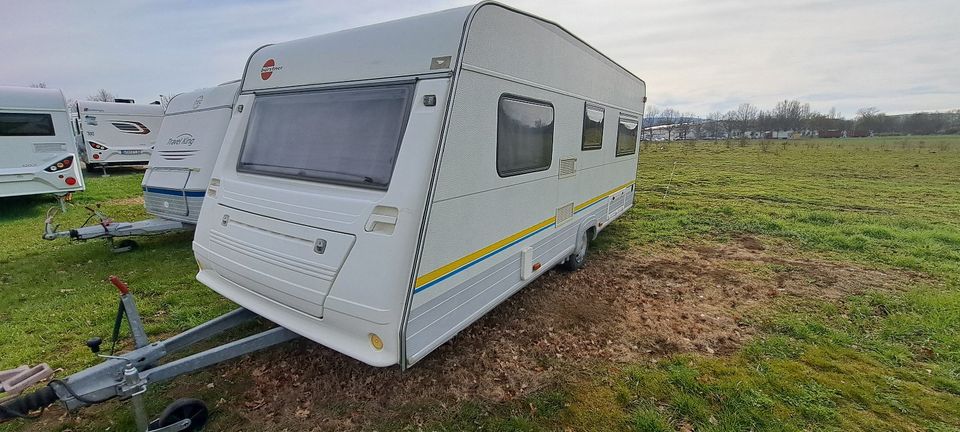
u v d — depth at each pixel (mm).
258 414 2793
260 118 3389
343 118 2854
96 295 4473
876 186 13414
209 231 3361
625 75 5789
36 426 2656
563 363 3396
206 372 3172
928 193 12062
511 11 2959
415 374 3193
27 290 4605
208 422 2711
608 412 2855
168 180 5703
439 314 2709
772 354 3568
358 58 2855
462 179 2701
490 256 3146
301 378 3123
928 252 6340
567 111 4047
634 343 3727
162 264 5465
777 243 6871
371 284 2410
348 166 2748
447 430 2691
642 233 7395
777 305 4531
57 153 8438
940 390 3125
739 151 28359
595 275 5312
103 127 13883
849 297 4723
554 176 3973
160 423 2455
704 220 8344
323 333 2691
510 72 3037
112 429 2646
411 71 2615
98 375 2275
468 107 2643
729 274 5445
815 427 2740
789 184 13766
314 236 2643
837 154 26125
